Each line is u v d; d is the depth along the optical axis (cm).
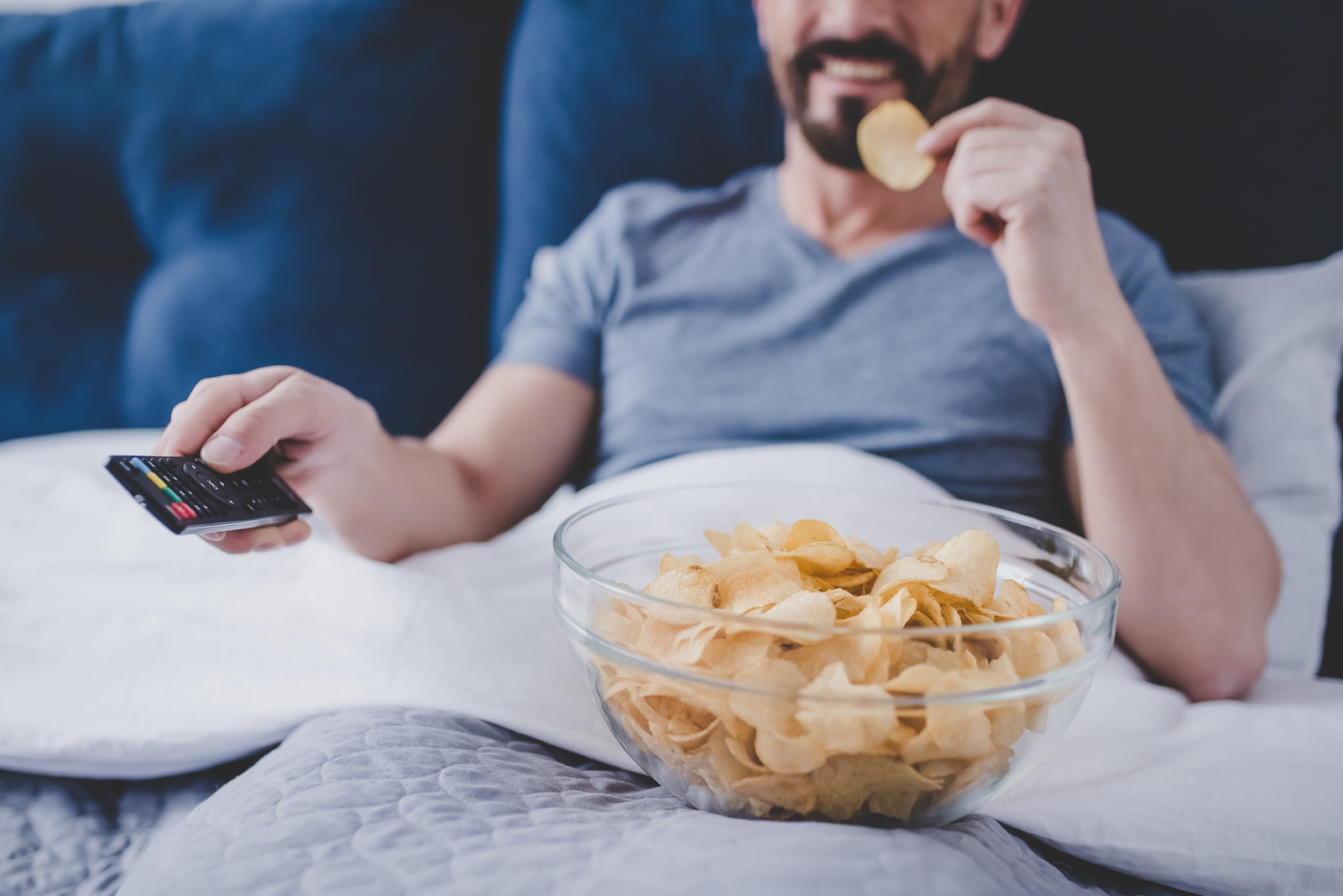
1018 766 35
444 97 118
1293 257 94
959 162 66
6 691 49
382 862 31
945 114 94
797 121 95
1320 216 93
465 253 120
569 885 29
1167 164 98
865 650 30
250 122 118
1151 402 64
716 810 35
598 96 113
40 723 47
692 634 31
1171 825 38
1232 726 49
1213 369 88
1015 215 63
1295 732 47
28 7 163
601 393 101
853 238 96
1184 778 41
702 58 111
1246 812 39
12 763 48
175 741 47
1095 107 99
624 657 33
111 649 51
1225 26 95
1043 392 84
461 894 29
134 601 61
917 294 87
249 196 118
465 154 120
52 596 63
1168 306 84
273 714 46
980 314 85
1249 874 37
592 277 101
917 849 31
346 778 37
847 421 84
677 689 32
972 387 83
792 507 52
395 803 35
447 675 46
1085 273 64
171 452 49
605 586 35
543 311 102
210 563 64
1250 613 64
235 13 122
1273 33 93
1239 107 95
